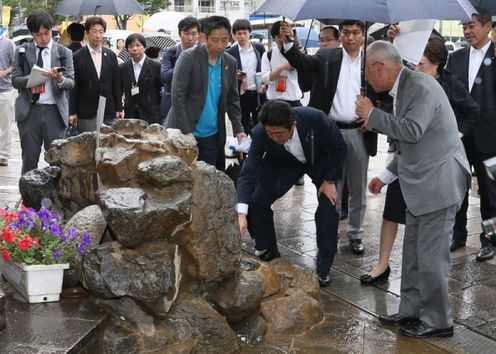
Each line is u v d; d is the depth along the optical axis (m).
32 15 6.79
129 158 3.60
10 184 8.02
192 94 5.76
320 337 4.21
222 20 5.63
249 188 4.84
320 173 5.07
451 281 5.28
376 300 4.87
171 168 3.54
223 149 6.08
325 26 7.28
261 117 4.54
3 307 3.13
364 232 6.61
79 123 7.88
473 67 5.88
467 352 4.07
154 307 3.49
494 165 2.67
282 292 4.52
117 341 3.32
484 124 5.79
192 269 3.79
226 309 3.92
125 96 8.33
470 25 5.73
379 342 4.17
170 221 3.52
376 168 10.11
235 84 6.20
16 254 3.45
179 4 52.00
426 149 4.04
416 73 4.05
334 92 5.84
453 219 4.11
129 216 3.38
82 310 3.41
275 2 4.64
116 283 3.41
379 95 4.96
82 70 7.70
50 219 3.58
